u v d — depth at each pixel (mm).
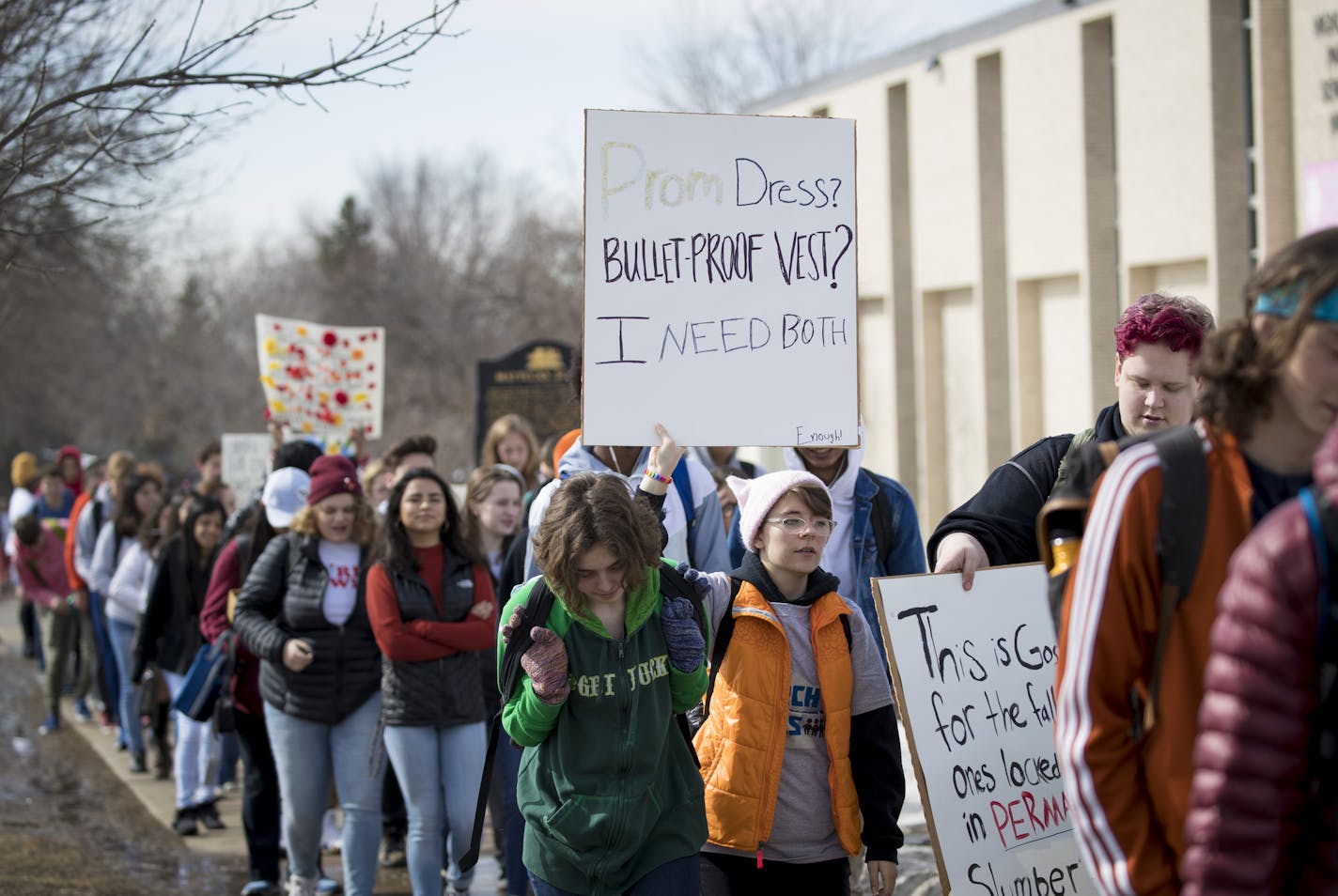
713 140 4512
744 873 4137
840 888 4156
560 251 46688
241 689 6875
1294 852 2037
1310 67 12102
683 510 5195
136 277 28672
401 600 5828
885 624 3717
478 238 61781
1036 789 3729
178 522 9328
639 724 3910
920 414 18344
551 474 8039
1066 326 15812
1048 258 15703
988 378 16766
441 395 51062
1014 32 16078
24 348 30203
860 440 4605
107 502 12383
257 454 14070
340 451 11289
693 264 4504
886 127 18734
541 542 3859
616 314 4480
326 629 6027
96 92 5625
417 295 53344
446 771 5852
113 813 9031
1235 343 2289
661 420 4492
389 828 7785
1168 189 13836
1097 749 2357
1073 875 3709
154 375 51875
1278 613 1976
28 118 5594
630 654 3918
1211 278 13234
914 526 5113
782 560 4090
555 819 3906
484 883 7184
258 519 7102
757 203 4527
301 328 11281
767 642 4094
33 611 17328
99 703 13234
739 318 4523
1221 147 13180
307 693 6016
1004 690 3760
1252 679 1982
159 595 8906
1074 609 2410
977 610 3791
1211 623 2295
